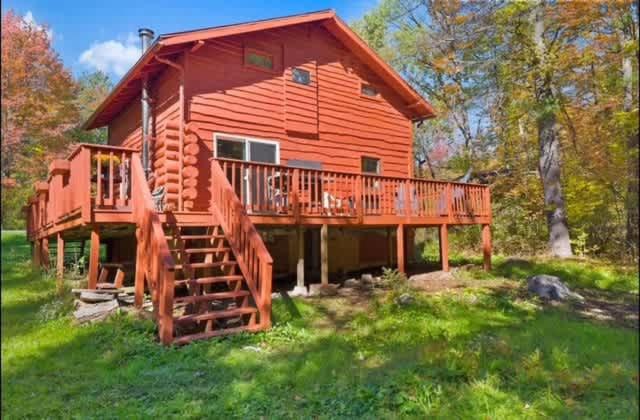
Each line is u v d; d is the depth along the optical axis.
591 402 3.49
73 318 5.42
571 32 11.54
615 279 10.09
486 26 12.77
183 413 3.15
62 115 18.66
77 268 8.40
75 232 7.41
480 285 9.10
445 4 15.61
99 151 5.82
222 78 8.61
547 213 13.38
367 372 4.04
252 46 9.14
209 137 8.30
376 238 12.27
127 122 10.92
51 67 18.52
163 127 8.73
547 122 12.93
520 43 12.35
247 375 3.95
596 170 10.41
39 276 8.44
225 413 3.18
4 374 3.86
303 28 10.18
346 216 8.30
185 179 7.86
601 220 13.12
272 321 5.78
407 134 12.50
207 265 5.84
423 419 3.16
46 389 3.56
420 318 6.29
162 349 4.51
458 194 10.49
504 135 16.66
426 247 17.09
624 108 6.82
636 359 4.48
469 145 18.83
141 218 5.60
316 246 10.88
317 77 10.35
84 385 3.67
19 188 18.89
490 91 14.73
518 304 7.34
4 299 6.61
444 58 16.17
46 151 18.00
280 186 7.50
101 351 4.47
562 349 4.74
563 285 8.42
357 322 6.08
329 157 10.41
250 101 9.00
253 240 5.63
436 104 20.14
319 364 4.25
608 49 10.21
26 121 17.14
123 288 6.30
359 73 11.40
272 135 9.31
